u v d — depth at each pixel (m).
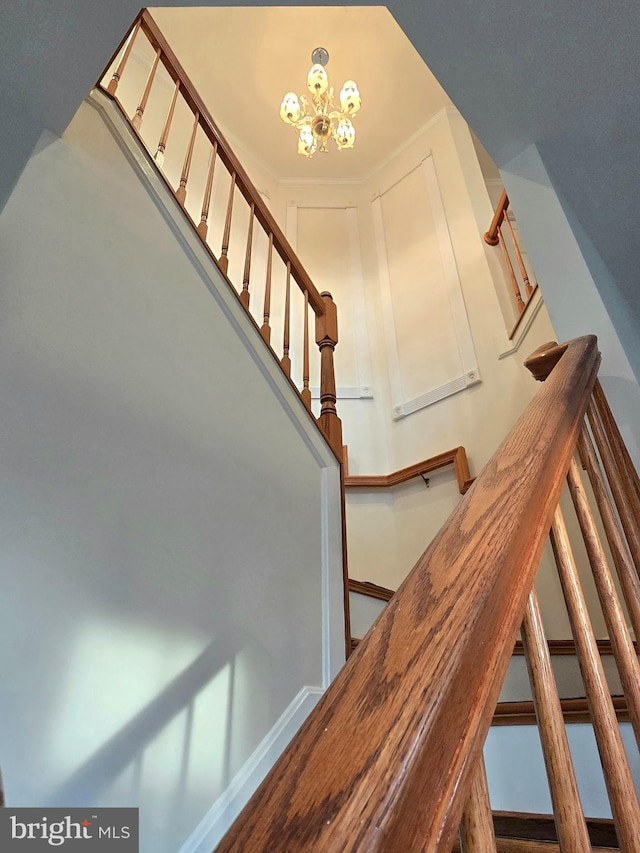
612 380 1.29
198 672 1.43
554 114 1.45
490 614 0.41
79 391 1.46
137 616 1.36
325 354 2.38
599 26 1.24
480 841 0.34
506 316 3.36
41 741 1.11
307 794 0.29
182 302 1.88
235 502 1.74
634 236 1.60
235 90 4.37
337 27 4.11
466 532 0.51
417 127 4.62
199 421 1.75
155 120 3.78
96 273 1.65
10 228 1.50
